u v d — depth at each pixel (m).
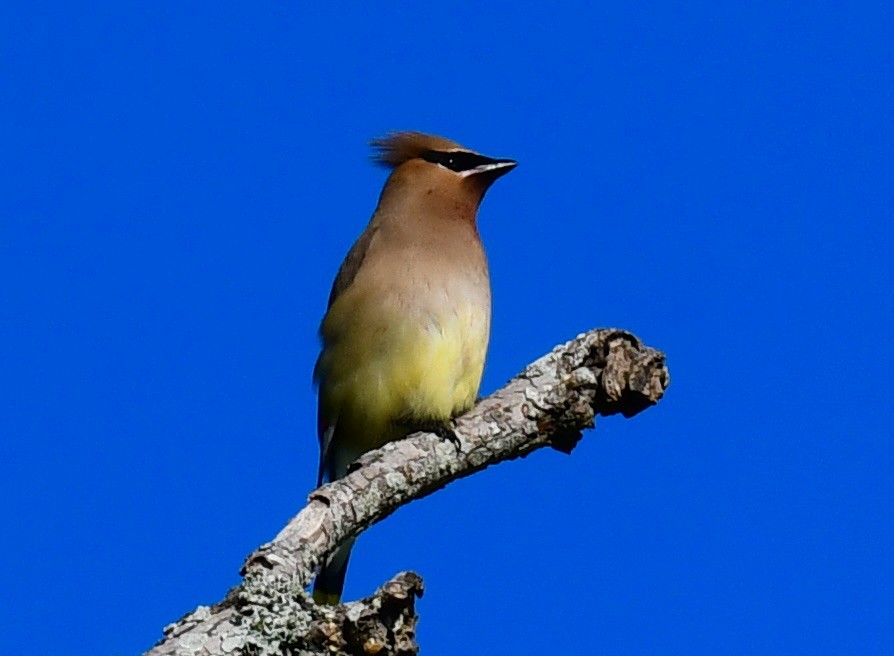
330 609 8.00
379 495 10.16
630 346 11.00
